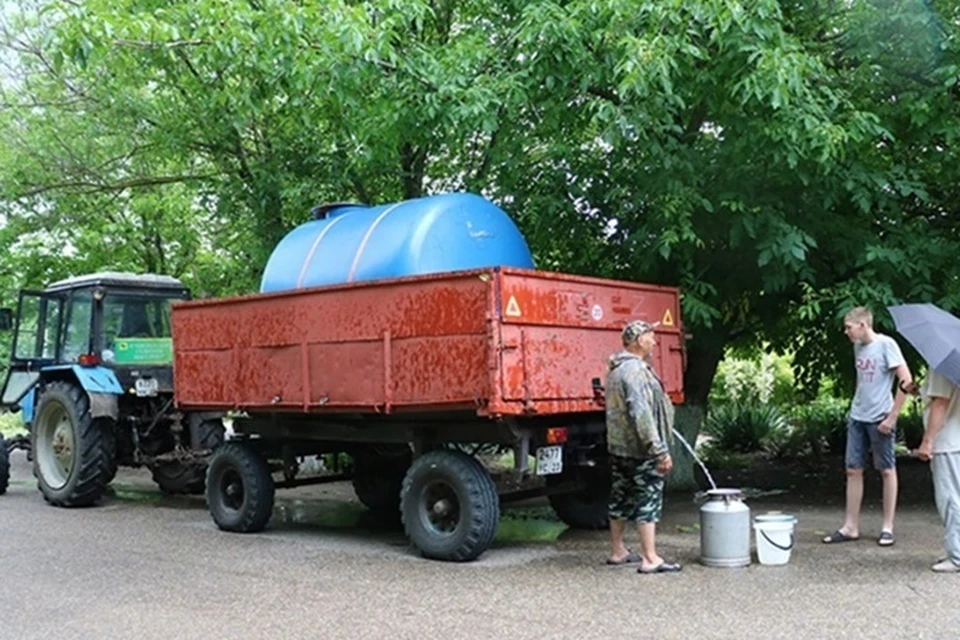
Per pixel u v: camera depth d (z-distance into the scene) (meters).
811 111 8.42
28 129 14.41
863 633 5.18
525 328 6.98
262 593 6.39
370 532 8.93
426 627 5.50
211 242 15.97
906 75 9.48
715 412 16.20
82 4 8.95
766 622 5.43
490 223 8.51
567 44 8.73
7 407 12.44
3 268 16.09
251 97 9.93
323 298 7.94
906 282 9.50
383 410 7.45
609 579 6.62
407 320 7.32
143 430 11.45
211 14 8.82
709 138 9.77
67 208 15.17
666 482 11.15
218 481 9.12
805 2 9.72
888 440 7.57
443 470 7.41
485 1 10.69
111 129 14.13
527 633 5.34
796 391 15.91
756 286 10.43
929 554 7.22
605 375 7.60
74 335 11.25
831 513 9.37
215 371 8.93
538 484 9.45
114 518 9.88
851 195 9.44
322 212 9.52
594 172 10.23
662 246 9.06
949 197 10.28
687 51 8.16
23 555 7.78
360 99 9.73
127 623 5.68
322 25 8.77
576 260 10.91
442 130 9.86
